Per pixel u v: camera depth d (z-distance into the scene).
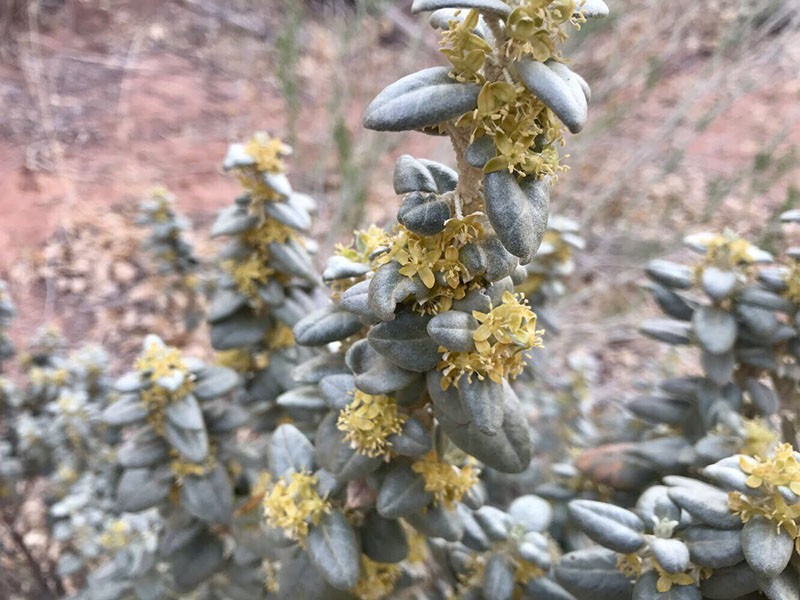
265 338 0.19
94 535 0.22
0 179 0.44
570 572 0.13
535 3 0.08
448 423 0.11
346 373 0.13
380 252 0.11
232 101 0.55
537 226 0.09
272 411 0.20
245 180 0.17
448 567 0.18
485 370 0.10
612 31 0.51
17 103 0.51
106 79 0.55
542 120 0.09
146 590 0.19
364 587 0.15
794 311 0.16
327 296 0.19
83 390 0.25
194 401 0.16
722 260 0.17
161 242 0.25
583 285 0.42
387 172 0.47
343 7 0.64
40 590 0.25
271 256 0.18
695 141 0.54
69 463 0.24
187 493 0.17
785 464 0.11
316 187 0.42
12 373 0.32
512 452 0.11
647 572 0.12
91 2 0.62
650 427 0.22
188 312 0.27
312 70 0.56
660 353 0.38
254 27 0.64
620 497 0.19
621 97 0.55
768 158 0.34
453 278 0.10
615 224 0.44
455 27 0.09
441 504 0.13
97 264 0.40
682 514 0.12
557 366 0.36
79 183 0.45
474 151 0.09
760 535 0.11
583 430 0.24
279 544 0.14
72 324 0.37
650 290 0.18
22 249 0.40
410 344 0.10
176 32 0.62
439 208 0.09
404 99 0.09
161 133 0.51
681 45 0.56
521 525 0.14
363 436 0.12
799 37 0.52
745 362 0.17
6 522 0.25
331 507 0.13
